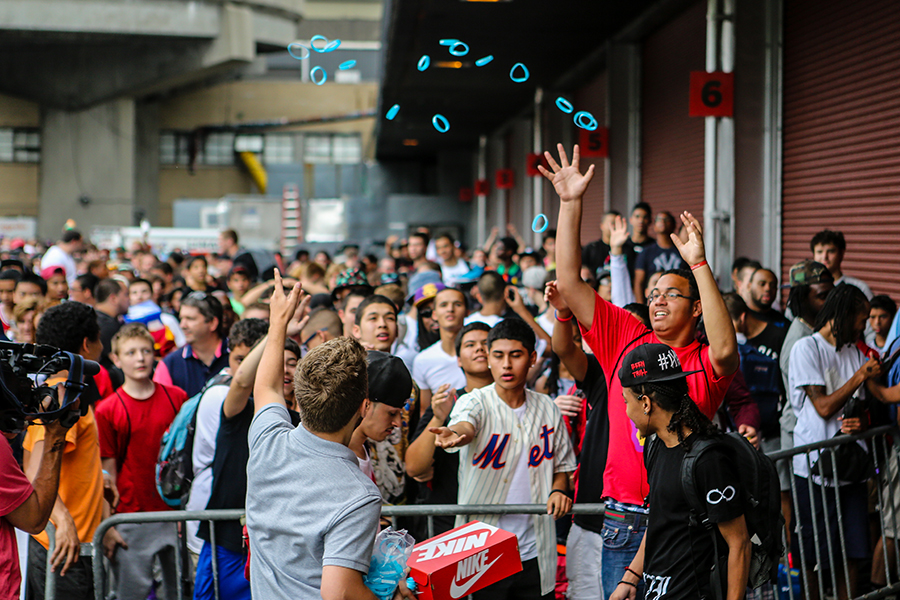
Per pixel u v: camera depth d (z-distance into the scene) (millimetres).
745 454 2662
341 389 2230
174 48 33125
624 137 13453
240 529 3701
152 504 4488
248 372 3549
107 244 24984
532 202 22438
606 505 3439
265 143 43875
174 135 42906
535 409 3615
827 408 4352
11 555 2580
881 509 4426
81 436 3717
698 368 3146
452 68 16469
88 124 36500
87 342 3754
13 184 38188
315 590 2164
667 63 12125
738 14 8703
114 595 4250
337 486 2186
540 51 14852
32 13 28797
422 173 38594
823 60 8008
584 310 3354
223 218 28094
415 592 2328
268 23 33281
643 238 8703
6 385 2422
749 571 2668
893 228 6918
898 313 4742
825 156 7977
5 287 7094
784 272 8758
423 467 3562
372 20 44594
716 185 8789
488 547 2455
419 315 6320
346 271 6531
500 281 5766
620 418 3373
